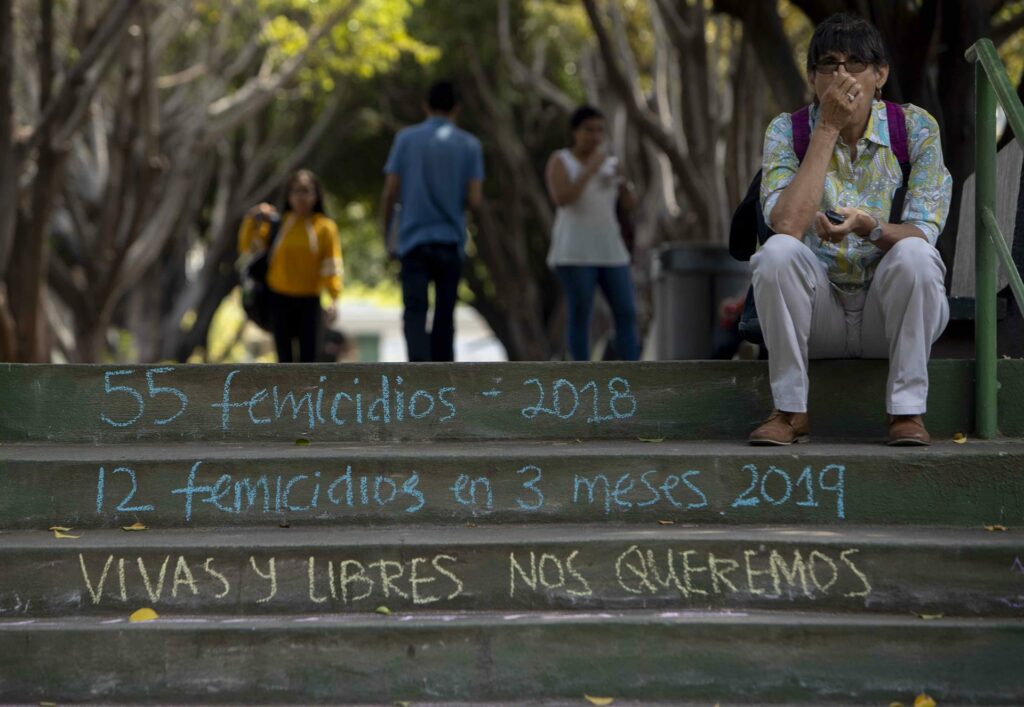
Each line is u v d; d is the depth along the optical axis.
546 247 41.06
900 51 13.85
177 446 8.27
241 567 7.21
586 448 8.05
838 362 8.41
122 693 6.82
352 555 7.23
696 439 8.45
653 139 24.48
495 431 8.41
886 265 7.95
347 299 79.00
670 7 25.59
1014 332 9.57
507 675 6.86
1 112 20.38
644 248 31.36
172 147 32.97
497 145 39.84
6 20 19.92
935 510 7.67
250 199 40.78
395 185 13.88
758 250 8.34
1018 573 7.13
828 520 7.71
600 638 6.87
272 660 6.84
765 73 16.33
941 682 6.82
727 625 6.86
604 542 7.24
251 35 35.81
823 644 6.84
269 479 7.76
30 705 6.79
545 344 43.31
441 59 38.91
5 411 8.35
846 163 8.32
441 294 13.98
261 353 62.16
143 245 32.00
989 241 8.23
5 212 20.73
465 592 7.23
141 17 28.23
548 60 39.69
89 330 31.61
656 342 20.09
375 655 6.86
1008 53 22.75
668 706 6.80
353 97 41.94
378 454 7.81
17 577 7.18
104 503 7.73
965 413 8.36
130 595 7.20
